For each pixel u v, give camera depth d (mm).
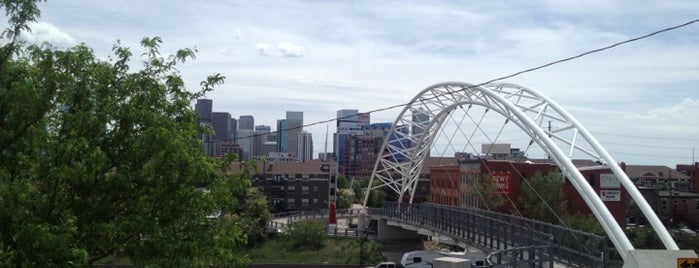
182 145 11281
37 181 10758
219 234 12328
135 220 11062
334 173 115938
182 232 12062
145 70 12586
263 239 73250
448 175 90438
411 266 32219
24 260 9945
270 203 108438
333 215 85688
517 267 18000
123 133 11617
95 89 11602
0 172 9633
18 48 11133
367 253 67875
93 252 11578
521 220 38531
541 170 71938
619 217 70750
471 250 39625
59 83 11273
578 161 95250
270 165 112562
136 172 11406
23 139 10797
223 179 12875
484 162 74188
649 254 11016
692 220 82812
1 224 10344
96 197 11414
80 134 11070
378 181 147000
